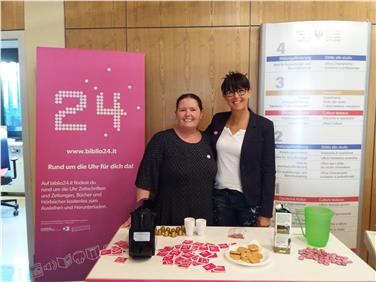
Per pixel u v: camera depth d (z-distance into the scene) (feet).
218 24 8.52
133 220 4.47
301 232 5.44
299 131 7.96
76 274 8.27
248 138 6.51
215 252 4.57
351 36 7.75
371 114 8.48
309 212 4.87
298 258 4.41
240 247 4.62
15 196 16.99
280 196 8.21
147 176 6.27
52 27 8.80
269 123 6.62
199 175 6.25
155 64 8.72
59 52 7.92
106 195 8.25
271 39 7.97
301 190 8.08
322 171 8.00
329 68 7.77
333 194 8.06
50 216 8.10
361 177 8.11
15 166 15.43
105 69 8.10
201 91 8.70
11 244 10.85
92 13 8.72
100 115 8.13
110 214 8.29
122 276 3.90
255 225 6.67
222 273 3.98
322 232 4.77
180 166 6.17
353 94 7.89
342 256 4.49
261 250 4.58
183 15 8.55
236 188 6.64
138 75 8.23
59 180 8.07
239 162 6.60
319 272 4.03
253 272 4.01
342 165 8.02
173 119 8.80
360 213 8.19
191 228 5.18
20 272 8.94
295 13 8.36
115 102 8.17
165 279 3.84
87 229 8.25
